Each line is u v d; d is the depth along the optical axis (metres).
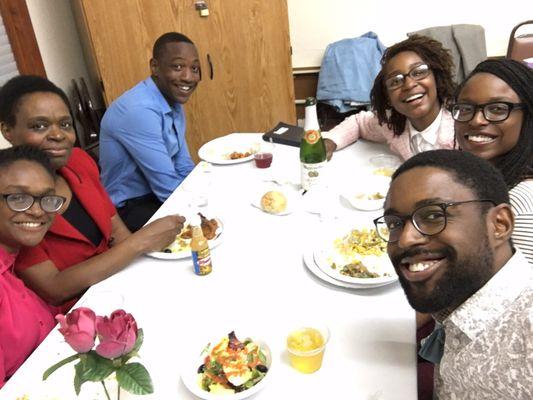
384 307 1.08
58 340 1.07
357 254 1.28
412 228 0.77
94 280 1.31
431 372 1.17
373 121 2.10
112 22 3.06
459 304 0.81
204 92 3.27
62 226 1.47
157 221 1.43
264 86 3.25
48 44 3.30
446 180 0.76
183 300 1.17
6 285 1.12
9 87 1.48
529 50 3.05
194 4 3.04
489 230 0.77
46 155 1.35
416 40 1.76
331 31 3.69
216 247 1.41
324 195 1.60
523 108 1.19
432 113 1.83
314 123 1.65
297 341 0.92
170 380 0.93
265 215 1.58
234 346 0.92
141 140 2.14
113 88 3.22
